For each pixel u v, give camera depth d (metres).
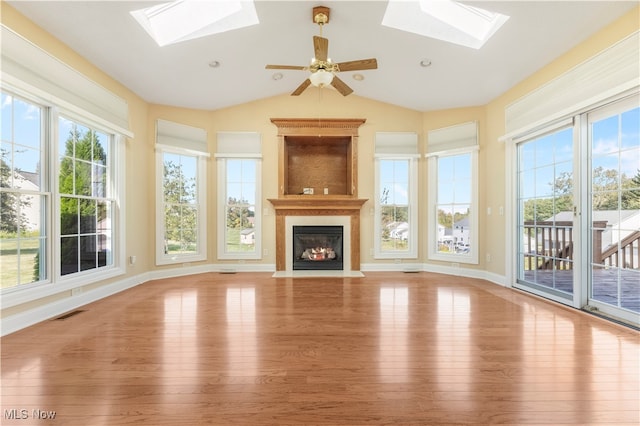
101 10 2.70
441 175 5.12
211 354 2.12
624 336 2.42
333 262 5.20
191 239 5.02
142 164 4.41
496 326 2.66
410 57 3.86
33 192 2.77
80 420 1.43
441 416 1.47
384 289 3.99
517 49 3.30
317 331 2.55
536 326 2.66
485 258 4.63
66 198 3.22
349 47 3.76
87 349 2.19
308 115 5.16
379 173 5.25
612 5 2.52
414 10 3.35
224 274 4.91
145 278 4.44
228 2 3.21
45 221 2.91
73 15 2.71
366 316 2.93
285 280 4.52
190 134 4.90
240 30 3.38
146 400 1.59
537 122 3.49
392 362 2.01
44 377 1.81
